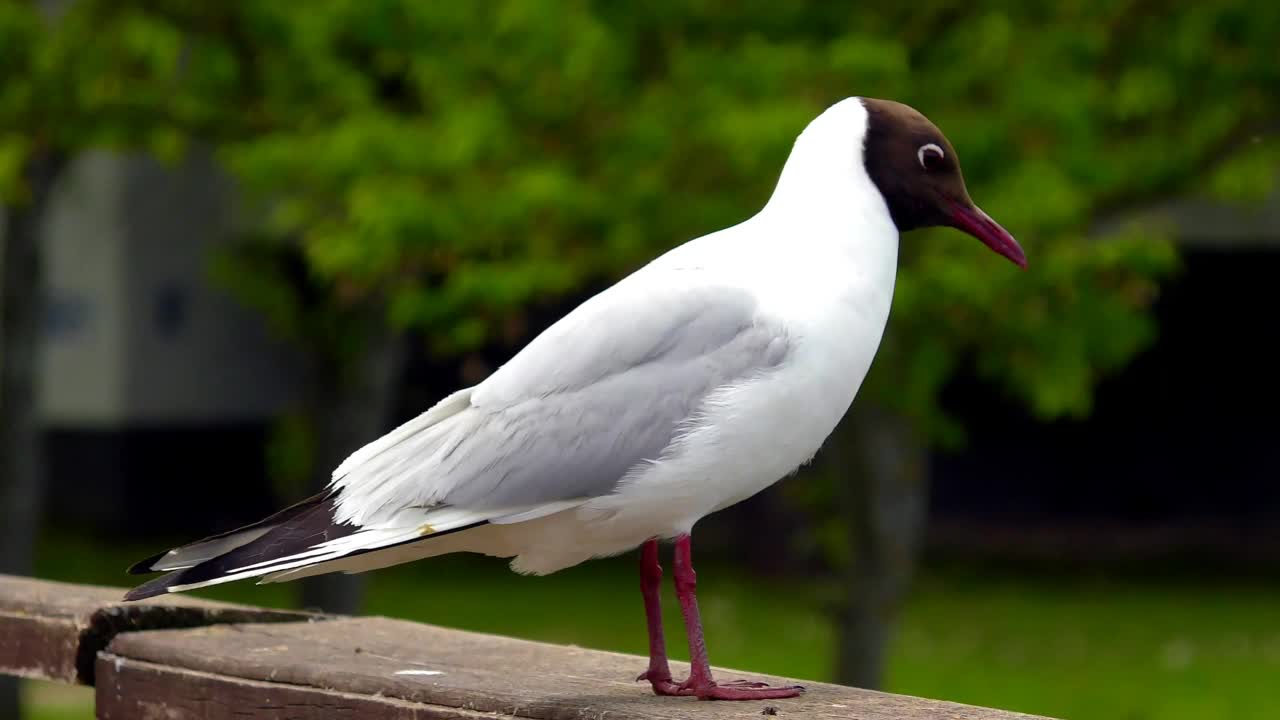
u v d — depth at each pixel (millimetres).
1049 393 12156
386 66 13562
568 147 12016
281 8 13812
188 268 27594
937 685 17141
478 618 21594
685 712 4402
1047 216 10836
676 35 11789
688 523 4801
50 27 14414
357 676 4816
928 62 11594
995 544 28391
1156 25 12133
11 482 16484
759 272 4809
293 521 4695
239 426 28469
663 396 4688
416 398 29578
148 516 27672
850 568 13070
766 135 10273
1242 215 22375
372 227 11586
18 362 16422
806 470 14391
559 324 4875
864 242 4879
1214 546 27625
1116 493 29984
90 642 5465
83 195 27125
